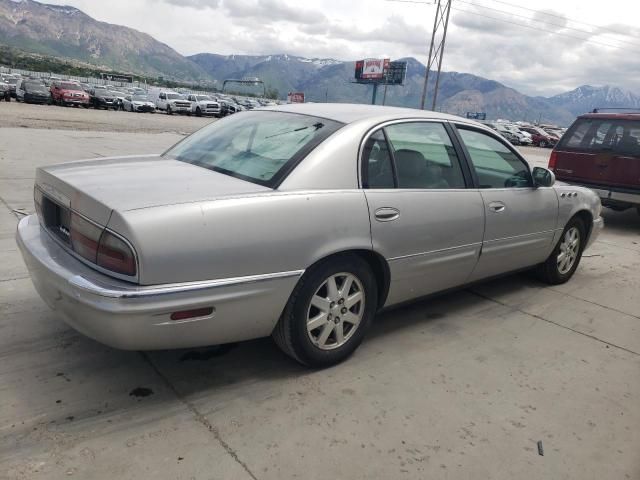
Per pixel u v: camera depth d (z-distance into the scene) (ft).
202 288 8.37
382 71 268.21
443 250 12.13
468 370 11.19
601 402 10.38
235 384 9.96
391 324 13.28
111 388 9.54
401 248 11.12
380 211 10.56
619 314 15.15
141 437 8.29
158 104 136.26
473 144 13.32
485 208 13.05
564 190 16.14
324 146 10.19
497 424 9.37
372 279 10.93
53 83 121.19
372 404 9.64
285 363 10.84
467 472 8.11
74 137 50.98
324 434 8.70
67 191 9.14
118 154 40.06
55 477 7.33
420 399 9.93
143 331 8.11
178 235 8.13
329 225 9.73
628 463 8.63
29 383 9.49
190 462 7.82
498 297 15.83
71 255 8.99
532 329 13.62
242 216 8.74
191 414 8.96
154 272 7.98
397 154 11.34
